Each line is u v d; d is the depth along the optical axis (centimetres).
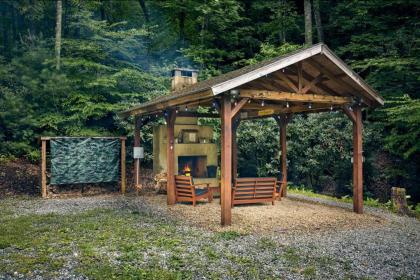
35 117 1595
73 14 1834
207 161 1296
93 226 749
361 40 1703
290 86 830
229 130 756
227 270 495
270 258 550
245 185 965
